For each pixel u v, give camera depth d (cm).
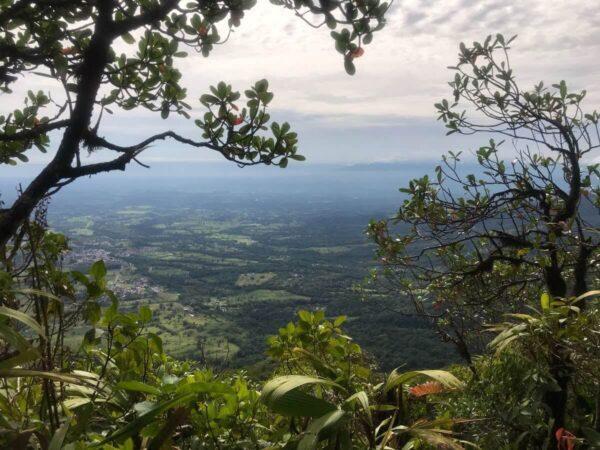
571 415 223
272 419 162
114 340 145
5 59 170
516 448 189
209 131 192
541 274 389
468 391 217
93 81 151
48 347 117
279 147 195
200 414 133
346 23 154
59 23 187
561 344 196
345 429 98
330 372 134
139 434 112
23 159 219
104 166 155
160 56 203
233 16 173
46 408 124
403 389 157
